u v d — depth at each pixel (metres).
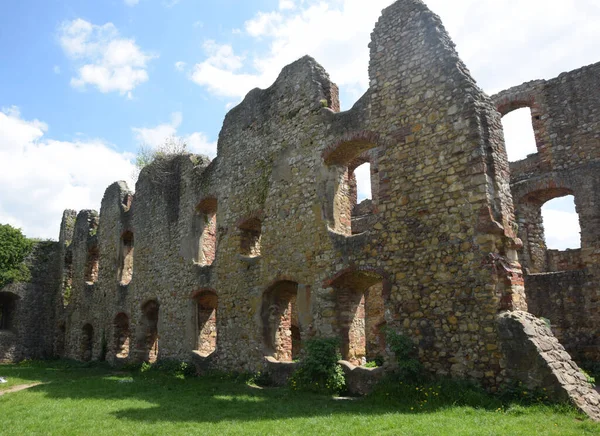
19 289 26.36
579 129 14.45
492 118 9.20
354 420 6.74
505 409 6.88
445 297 8.60
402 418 6.62
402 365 8.59
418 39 10.05
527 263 14.55
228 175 14.74
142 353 18.09
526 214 15.05
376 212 10.07
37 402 9.85
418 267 9.11
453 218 8.79
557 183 14.27
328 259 10.91
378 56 10.73
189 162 17.09
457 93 9.17
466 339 8.16
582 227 13.52
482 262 8.25
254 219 13.45
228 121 15.26
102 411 8.56
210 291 14.55
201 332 15.42
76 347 23.92
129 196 22.28
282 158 12.80
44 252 27.80
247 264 13.23
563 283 12.48
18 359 25.47
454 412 6.81
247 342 12.68
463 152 8.88
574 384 7.13
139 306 18.56
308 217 11.66
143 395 10.51
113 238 22.05
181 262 16.41
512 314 7.75
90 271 24.62
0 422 7.85
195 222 16.16
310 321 11.05
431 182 9.24
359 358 10.92
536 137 15.39
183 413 8.13
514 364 7.43
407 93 10.00
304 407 8.16
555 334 12.34
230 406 8.68
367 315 17.34
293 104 12.84
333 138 11.42
